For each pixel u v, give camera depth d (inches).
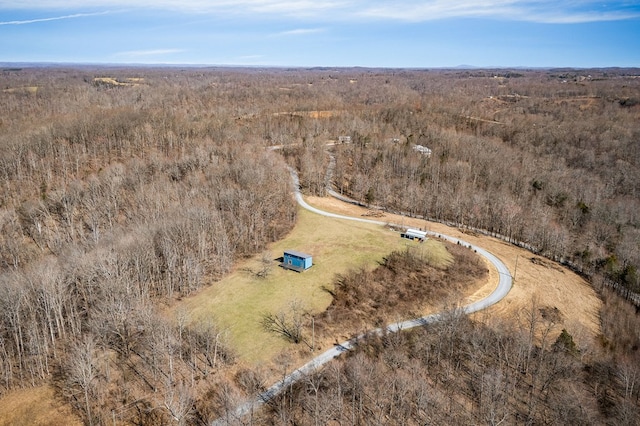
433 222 4658.0
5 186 4633.4
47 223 3996.1
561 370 2285.9
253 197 4180.6
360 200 5275.6
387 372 2306.8
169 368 2313.0
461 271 3408.0
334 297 3041.3
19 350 2346.2
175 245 3277.6
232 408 2032.5
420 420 2043.6
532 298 3154.5
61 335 2586.1
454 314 2618.1
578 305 3184.1
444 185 5196.9
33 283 2679.6
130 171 4820.4
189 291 3083.2
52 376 2308.1
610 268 3567.9
